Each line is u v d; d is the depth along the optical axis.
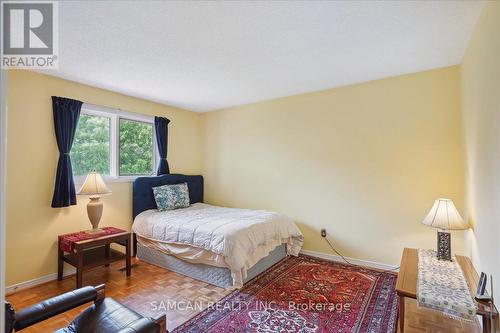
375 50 2.43
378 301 2.40
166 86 3.37
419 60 2.67
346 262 3.40
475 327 1.96
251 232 2.88
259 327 2.03
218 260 2.70
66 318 2.16
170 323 2.09
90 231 2.97
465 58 2.46
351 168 3.39
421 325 2.01
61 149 2.96
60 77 3.00
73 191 3.03
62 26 1.96
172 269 3.14
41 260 2.84
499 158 1.51
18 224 2.70
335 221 3.50
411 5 1.77
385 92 3.16
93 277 2.96
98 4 1.71
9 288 2.63
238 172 4.40
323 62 2.68
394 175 3.12
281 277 2.93
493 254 1.63
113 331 1.40
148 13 1.82
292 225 3.55
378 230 3.22
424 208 2.95
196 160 4.84
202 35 2.12
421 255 2.34
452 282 1.79
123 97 3.69
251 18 1.89
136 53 2.43
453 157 2.80
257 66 2.76
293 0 1.70
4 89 0.50
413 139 3.01
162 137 4.14
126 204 3.72
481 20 1.84
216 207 4.17
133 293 2.59
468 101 2.37
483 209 1.88
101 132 3.50
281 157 3.95
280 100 3.96
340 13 1.84
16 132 2.69
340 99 3.46
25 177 2.75
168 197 3.91
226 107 4.51
